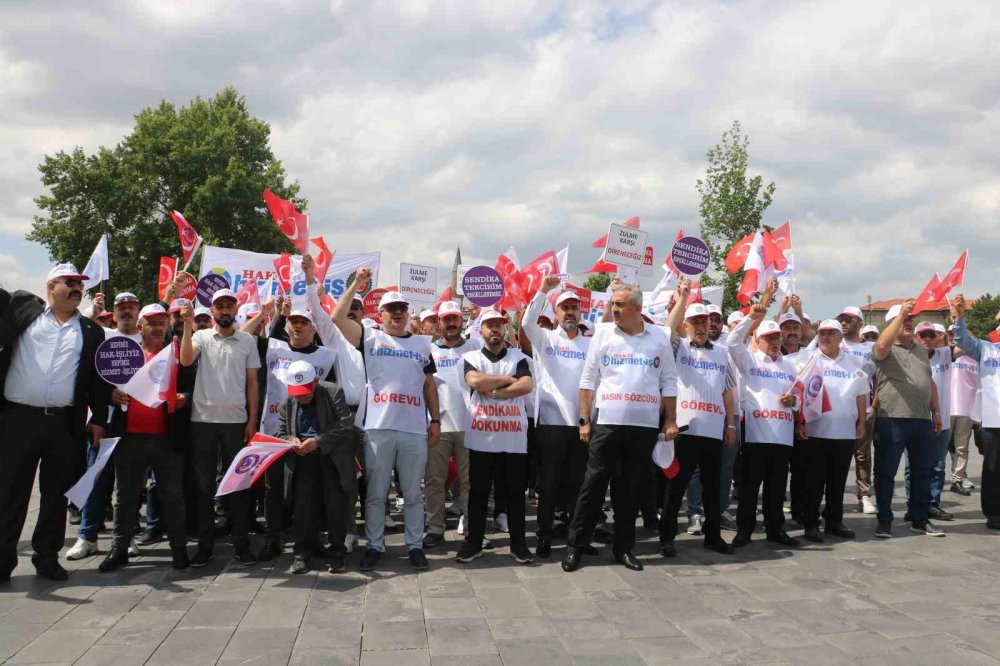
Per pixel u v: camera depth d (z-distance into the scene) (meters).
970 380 9.16
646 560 6.22
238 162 34.94
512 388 6.03
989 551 6.48
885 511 7.07
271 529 6.14
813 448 6.96
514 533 6.18
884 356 7.23
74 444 5.60
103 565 5.73
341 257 10.46
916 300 7.20
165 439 5.81
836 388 7.05
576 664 3.93
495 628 4.48
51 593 5.15
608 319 7.39
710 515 6.56
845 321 8.52
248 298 10.25
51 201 33.88
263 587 5.34
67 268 5.61
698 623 4.58
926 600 5.03
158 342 6.26
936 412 7.53
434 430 6.27
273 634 4.36
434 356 7.17
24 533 7.12
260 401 7.29
